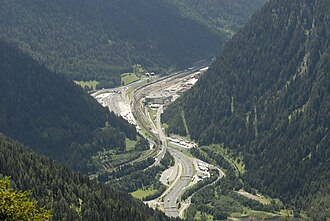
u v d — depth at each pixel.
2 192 127.62
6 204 126.38
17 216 126.88
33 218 129.38
